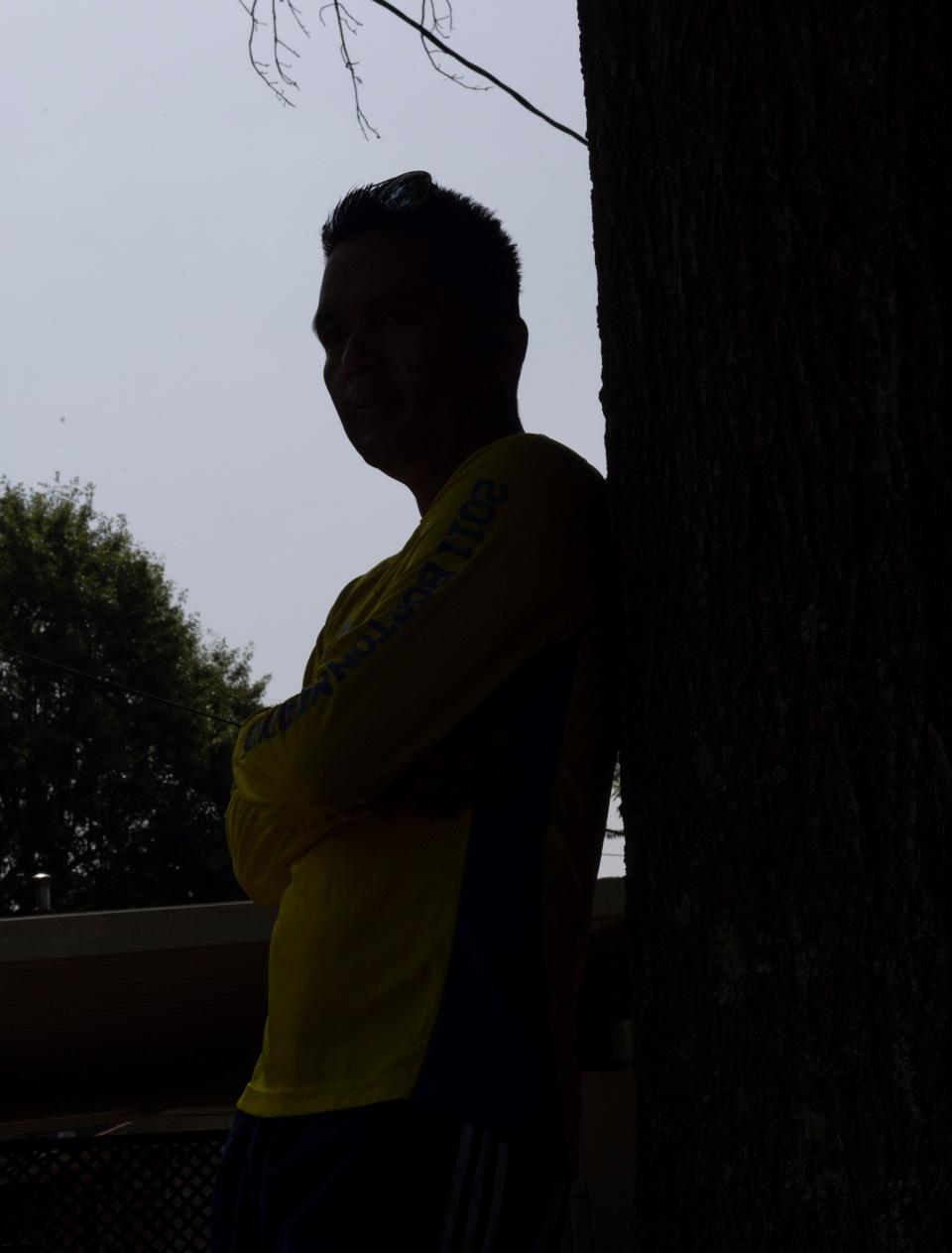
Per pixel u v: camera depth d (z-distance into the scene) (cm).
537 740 166
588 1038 880
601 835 175
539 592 168
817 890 141
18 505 3088
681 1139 155
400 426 197
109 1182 475
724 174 162
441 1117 148
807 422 149
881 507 142
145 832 2872
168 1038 946
